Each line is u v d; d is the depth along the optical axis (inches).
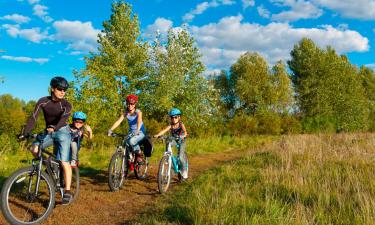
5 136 475.5
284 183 264.5
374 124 1863.9
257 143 807.7
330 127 1448.1
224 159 526.6
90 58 896.9
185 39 949.2
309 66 1766.7
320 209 199.3
